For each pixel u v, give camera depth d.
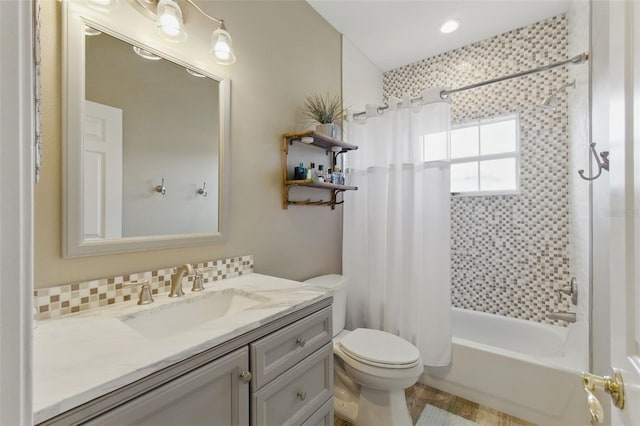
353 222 2.23
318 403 1.12
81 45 0.95
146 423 0.62
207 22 1.35
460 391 1.83
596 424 0.62
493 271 2.40
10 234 0.29
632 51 0.49
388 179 2.11
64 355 0.65
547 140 2.17
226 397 0.79
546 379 1.57
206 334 0.77
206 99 1.33
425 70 2.76
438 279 1.86
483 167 2.50
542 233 2.19
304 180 1.67
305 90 1.94
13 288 0.29
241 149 1.50
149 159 1.13
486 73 2.44
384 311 2.09
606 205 0.89
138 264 1.10
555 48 2.14
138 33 1.10
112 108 1.03
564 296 2.09
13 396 0.29
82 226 0.95
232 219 1.45
